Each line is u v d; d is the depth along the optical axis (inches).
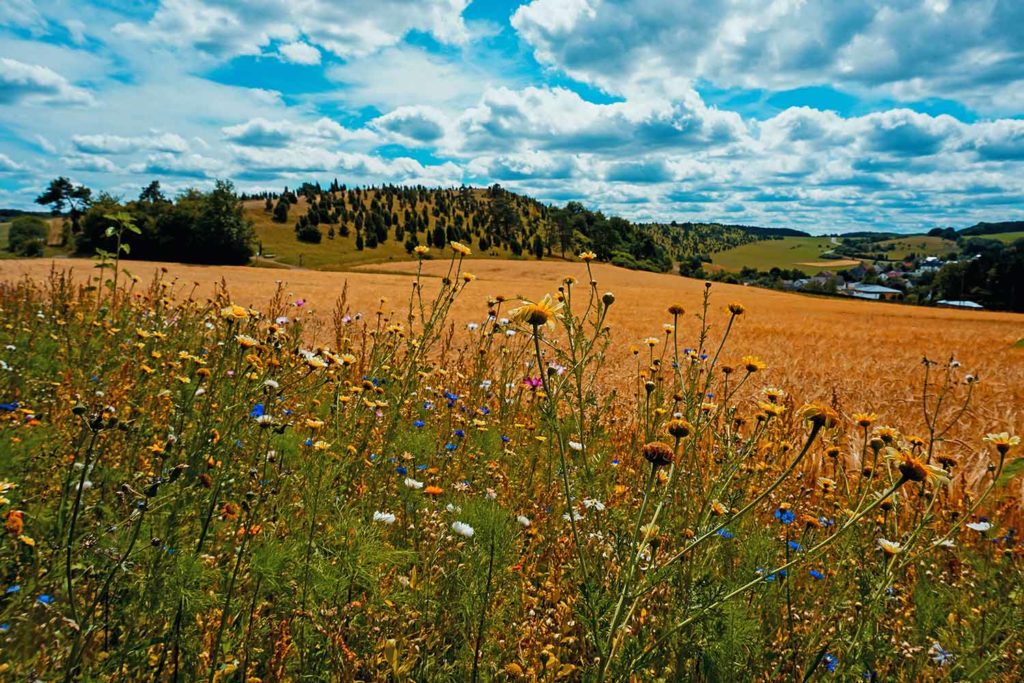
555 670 75.2
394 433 143.6
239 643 71.8
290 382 141.6
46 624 62.4
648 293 2393.0
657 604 83.9
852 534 97.3
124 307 253.6
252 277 2197.3
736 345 789.2
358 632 74.0
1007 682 83.6
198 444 84.0
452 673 73.0
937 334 1200.8
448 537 91.9
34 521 78.2
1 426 107.5
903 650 84.6
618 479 132.8
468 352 301.3
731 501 96.7
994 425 318.0
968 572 118.3
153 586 68.1
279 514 90.0
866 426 131.3
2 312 247.6
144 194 4645.7
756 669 74.2
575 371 91.1
